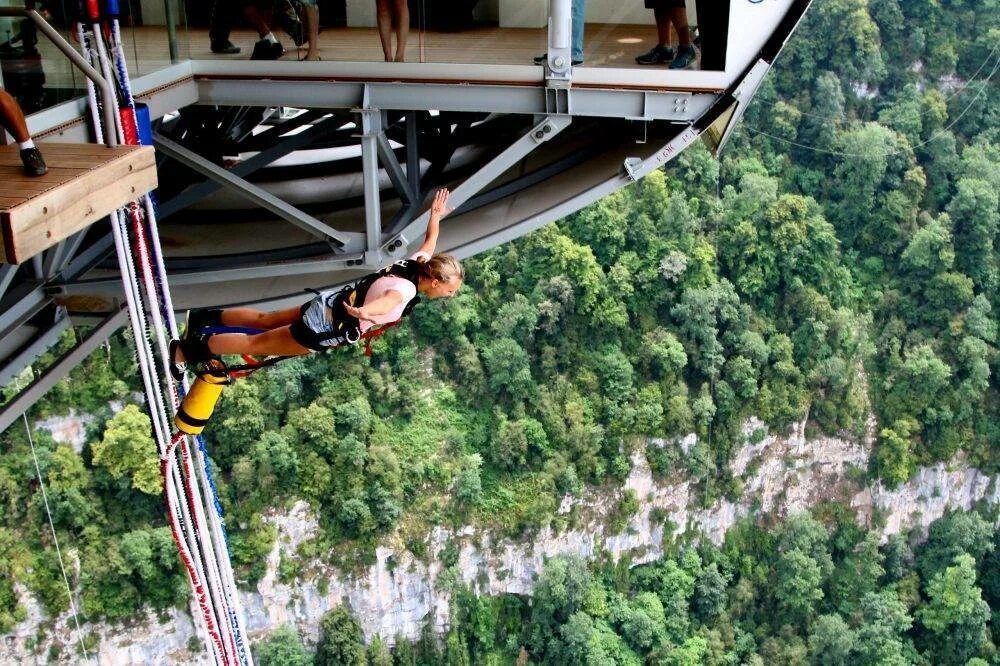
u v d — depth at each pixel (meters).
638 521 60.41
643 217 63.50
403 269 4.92
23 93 7.35
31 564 50.56
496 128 12.60
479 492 57.06
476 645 57.25
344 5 9.11
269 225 11.70
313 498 54.34
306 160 13.44
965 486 67.25
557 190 10.31
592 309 61.62
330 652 54.25
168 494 5.09
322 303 4.84
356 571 54.91
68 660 51.19
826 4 71.88
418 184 10.24
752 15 8.66
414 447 56.91
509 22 8.93
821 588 63.19
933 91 73.88
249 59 9.12
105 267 9.97
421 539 55.91
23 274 9.41
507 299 61.34
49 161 4.95
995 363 68.94
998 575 66.31
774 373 65.06
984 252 71.75
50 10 7.29
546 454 58.53
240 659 5.64
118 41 5.39
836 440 65.50
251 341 4.93
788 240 66.69
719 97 8.95
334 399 55.69
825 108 72.62
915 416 66.75
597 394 61.19
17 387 45.75
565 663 56.41
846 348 67.31
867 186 71.31
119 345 51.75
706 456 61.84
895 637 61.97
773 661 60.09
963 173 73.56
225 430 53.91
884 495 65.62
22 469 50.72
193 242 11.18
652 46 9.20
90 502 51.69
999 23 74.00
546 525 57.72
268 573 53.72
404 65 8.97
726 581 61.09
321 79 9.07
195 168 9.36
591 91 8.94
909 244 70.94
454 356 58.81
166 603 52.19
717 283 66.00
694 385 63.88
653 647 57.69
